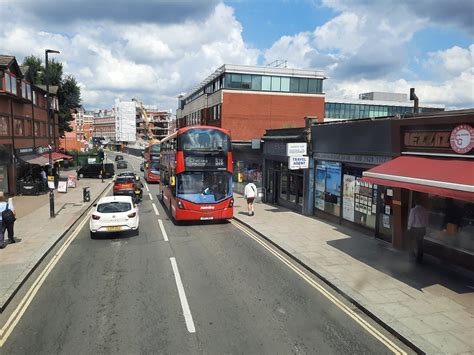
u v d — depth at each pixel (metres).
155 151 45.28
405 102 81.88
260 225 17.98
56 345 7.07
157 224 19.20
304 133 19.95
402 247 13.41
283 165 24.09
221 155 18.84
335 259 12.38
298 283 10.48
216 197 18.75
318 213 19.89
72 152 69.62
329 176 18.59
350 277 10.64
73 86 58.31
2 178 29.19
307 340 7.31
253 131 49.31
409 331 7.53
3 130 28.69
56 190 35.22
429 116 11.77
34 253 13.11
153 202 28.17
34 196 30.34
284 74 50.34
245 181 31.19
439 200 12.17
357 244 14.30
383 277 10.65
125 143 145.50
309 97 51.00
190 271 11.45
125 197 17.09
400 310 8.51
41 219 20.06
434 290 9.71
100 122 178.62
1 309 8.58
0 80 27.56
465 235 11.23
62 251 13.88
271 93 49.66
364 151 15.26
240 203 25.70
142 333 7.52
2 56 28.78
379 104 79.56
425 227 11.76
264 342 7.21
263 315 8.39
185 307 8.77
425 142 12.07
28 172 34.66
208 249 14.14
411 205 13.14
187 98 73.38
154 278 10.82
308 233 16.19
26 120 34.56
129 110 144.50
